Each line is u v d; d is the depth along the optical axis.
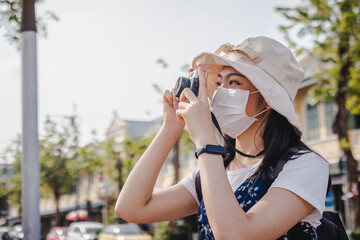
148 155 1.91
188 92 1.65
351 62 12.00
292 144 1.68
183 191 1.94
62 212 40.94
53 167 31.62
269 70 1.70
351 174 12.09
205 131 1.55
